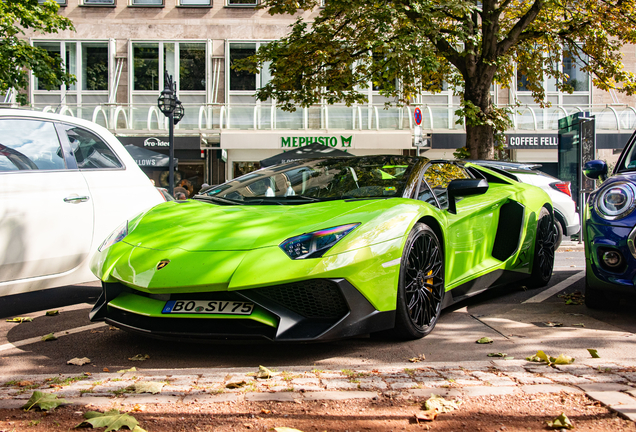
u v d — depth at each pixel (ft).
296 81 37.73
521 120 54.75
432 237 10.30
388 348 9.30
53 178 12.19
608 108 56.44
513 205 14.17
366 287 8.67
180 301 8.56
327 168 12.25
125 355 9.04
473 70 36.52
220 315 8.27
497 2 36.88
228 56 62.90
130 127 53.42
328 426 5.76
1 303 14.19
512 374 7.45
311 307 8.47
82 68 62.23
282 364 8.40
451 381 7.15
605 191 11.23
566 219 22.33
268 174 12.55
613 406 6.11
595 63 42.86
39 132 12.39
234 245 8.76
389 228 9.29
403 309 9.36
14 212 11.34
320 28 36.32
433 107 55.62
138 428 5.57
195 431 5.63
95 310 9.61
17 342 10.04
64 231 12.15
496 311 12.42
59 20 45.34
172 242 9.29
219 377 7.44
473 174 14.49
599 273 11.02
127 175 13.85
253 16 63.10
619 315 11.75
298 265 8.23
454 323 11.25
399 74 33.58
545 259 15.62
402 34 32.35
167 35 62.80
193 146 52.95
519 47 41.98
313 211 9.74
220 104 55.36
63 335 10.53
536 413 6.04
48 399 6.33
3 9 41.06
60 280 12.26
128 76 62.44
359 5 32.78
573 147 34.81
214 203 11.30
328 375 7.50
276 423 5.84
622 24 39.86
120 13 62.64
